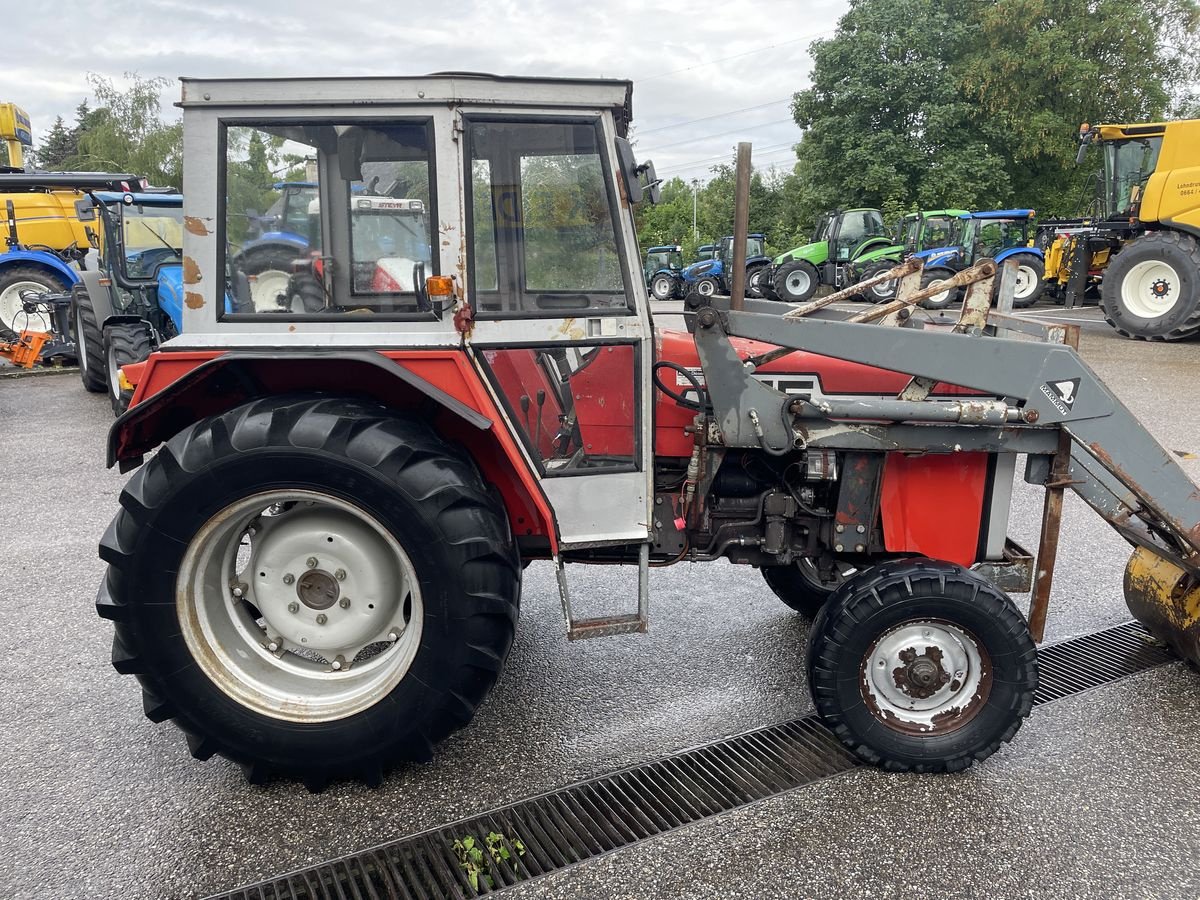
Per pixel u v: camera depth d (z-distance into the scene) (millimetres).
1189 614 3100
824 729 2887
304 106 2301
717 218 36938
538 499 2498
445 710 2432
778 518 2939
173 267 8539
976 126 24328
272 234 2391
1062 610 3791
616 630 2580
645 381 2557
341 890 2152
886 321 2830
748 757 2729
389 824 2393
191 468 2291
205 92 2281
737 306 2637
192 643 2420
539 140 2395
